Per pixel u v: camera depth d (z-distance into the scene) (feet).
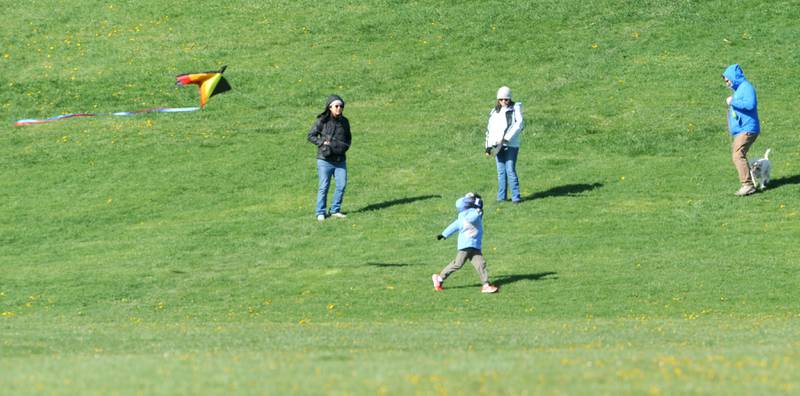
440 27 496.23
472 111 403.95
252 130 391.04
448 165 345.51
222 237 284.20
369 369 124.47
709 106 394.52
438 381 114.42
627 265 246.27
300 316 214.28
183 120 405.59
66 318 215.72
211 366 129.29
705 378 117.39
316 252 268.41
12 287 246.27
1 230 297.94
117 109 422.41
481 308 216.33
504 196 306.55
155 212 310.45
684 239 265.54
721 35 471.62
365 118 400.88
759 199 295.07
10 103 431.02
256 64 463.83
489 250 263.29
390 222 291.58
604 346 156.76
